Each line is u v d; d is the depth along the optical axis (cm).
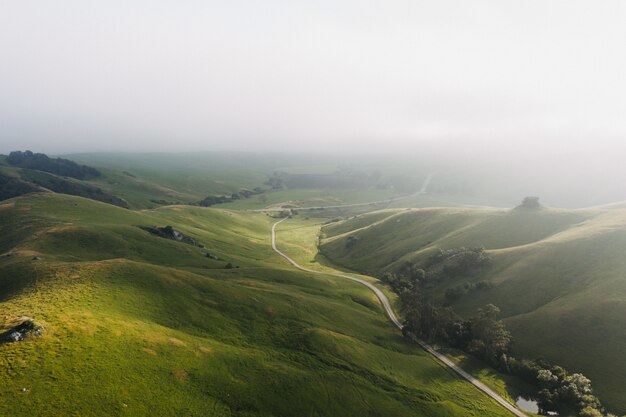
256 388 6544
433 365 9300
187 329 7738
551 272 12144
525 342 9844
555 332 9731
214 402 5891
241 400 6150
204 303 8988
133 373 5675
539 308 10881
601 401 7738
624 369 8244
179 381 5984
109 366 5584
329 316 10844
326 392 7050
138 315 7431
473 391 8319
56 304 6806
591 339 9181
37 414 4434
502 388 8488
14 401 4481
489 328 10094
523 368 8944
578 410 7575
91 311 6825
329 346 8688
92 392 5019
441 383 8494
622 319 9294
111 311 7125
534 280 12138
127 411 5000
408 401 7469
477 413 7494
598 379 8250
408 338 10900
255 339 8319
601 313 9644
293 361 7781
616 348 8738
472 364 9550
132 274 8875
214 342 7575
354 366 8194
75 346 5681
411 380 8331
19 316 6153
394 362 8938
